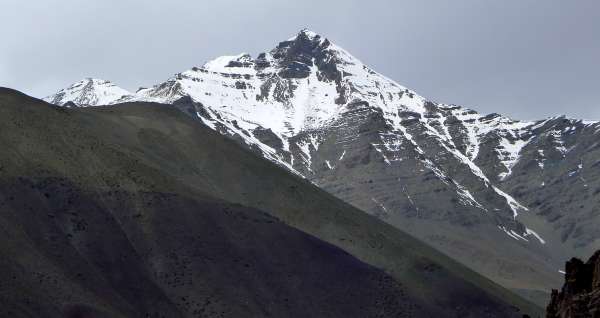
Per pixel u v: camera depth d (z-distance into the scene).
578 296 129.75
